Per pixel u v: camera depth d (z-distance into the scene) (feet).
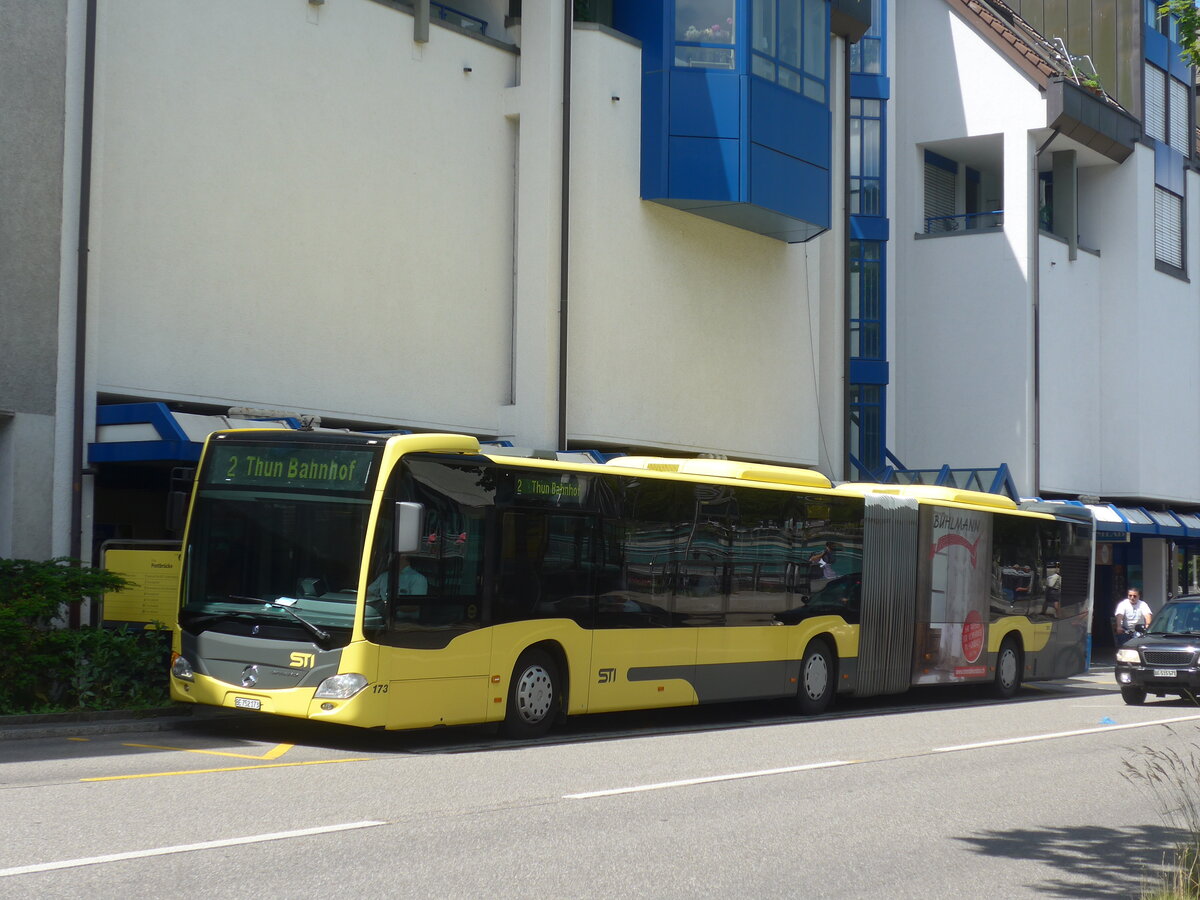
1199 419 142.51
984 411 123.54
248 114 65.67
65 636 48.39
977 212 135.54
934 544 72.33
